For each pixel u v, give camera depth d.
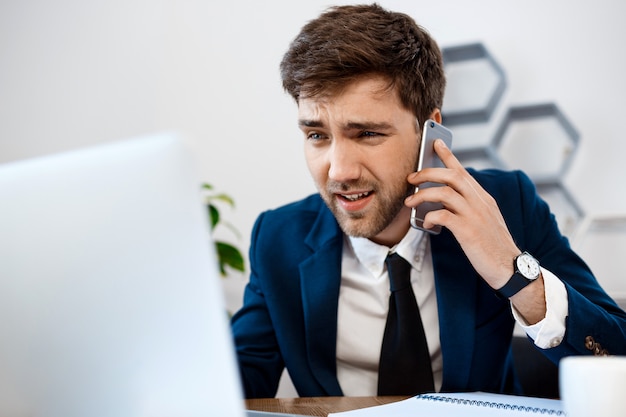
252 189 3.04
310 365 1.32
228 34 3.09
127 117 3.20
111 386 0.62
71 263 0.61
